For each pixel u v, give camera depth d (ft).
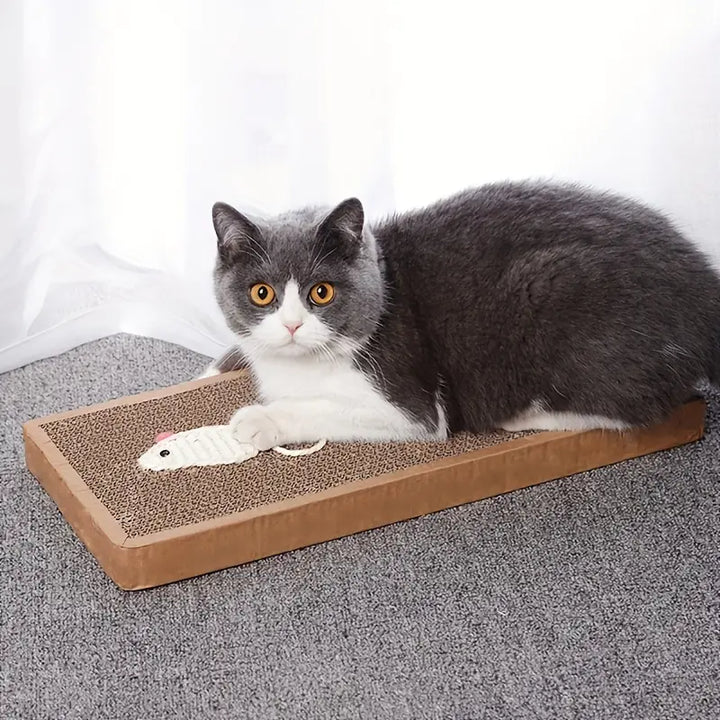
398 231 6.22
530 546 5.66
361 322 5.72
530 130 7.06
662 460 6.34
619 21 6.55
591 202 6.23
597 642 5.04
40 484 6.21
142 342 7.89
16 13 6.98
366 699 4.74
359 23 6.96
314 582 5.42
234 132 7.27
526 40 6.84
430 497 5.86
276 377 6.05
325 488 5.67
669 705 4.70
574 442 6.11
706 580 5.42
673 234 6.17
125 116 7.54
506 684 4.82
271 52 7.07
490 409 6.05
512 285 5.83
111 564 5.34
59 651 5.01
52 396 7.22
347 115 7.20
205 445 6.04
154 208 7.70
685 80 6.51
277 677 4.86
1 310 7.39
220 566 5.48
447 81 7.10
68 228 7.80
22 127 7.20
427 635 5.08
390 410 5.93
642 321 5.79
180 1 7.06
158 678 4.86
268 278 5.60
